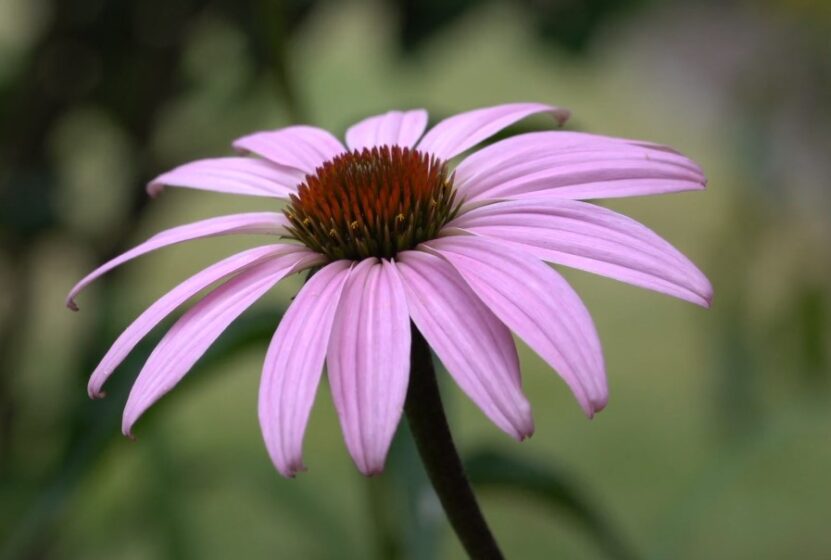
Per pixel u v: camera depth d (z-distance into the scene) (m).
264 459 0.54
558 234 0.36
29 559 0.51
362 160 0.38
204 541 0.55
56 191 0.51
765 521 0.73
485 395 0.33
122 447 0.44
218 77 0.53
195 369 0.42
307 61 0.58
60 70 0.51
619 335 0.91
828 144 0.66
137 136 0.52
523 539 0.74
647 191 0.37
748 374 0.61
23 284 0.53
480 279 0.35
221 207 0.92
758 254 0.64
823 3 0.63
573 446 0.79
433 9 0.49
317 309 0.35
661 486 0.73
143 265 0.55
